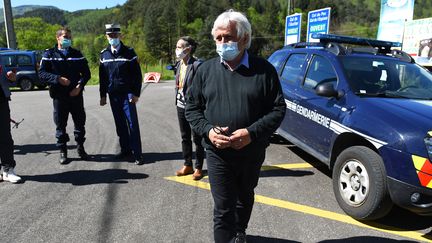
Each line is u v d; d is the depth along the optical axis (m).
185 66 4.56
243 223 2.89
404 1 9.06
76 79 5.17
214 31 2.44
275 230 3.43
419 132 3.20
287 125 5.40
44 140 6.71
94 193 4.23
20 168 5.10
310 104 4.68
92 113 9.59
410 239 3.33
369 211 3.45
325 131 4.30
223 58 2.45
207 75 2.58
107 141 6.61
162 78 26.48
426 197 3.14
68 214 3.69
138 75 5.17
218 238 2.64
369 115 3.66
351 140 4.00
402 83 4.45
